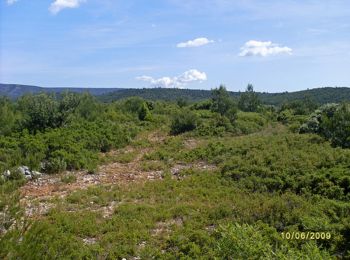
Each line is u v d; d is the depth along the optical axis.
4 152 16.38
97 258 7.95
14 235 5.28
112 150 21.03
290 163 13.80
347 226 8.09
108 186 13.59
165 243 8.57
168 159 18.47
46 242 6.02
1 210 6.11
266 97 97.38
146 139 24.48
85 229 9.31
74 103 26.86
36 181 14.36
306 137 18.50
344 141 17.05
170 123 31.59
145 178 15.09
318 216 9.04
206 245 8.15
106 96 86.31
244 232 7.16
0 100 27.58
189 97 100.19
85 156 17.72
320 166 13.20
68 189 13.45
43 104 22.28
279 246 7.71
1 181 8.11
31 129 21.11
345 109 19.73
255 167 13.91
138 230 9.39
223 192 12.28
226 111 34.62
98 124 24.80
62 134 20.05
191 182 13.78
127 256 8.07
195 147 20.98
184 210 10.64
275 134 24.00
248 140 20.02
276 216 9.27
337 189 10.84
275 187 12.23
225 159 16.88
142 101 38.19
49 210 10.73
